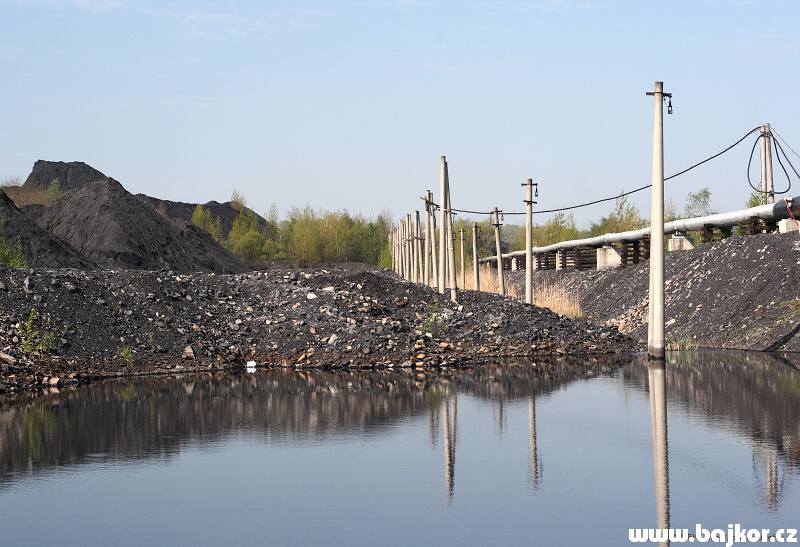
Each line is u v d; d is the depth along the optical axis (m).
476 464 12.25
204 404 18.78
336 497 10.62
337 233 110.94
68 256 57.78
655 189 26.17
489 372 24.36
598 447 13.17
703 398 17.81
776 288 31.02
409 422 15.89
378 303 31.94
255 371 25.98
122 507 10.38
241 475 11.92
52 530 9.48
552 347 29.58
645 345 31.36
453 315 31.92
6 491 11.23
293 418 16.62
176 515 9.99
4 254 45.91
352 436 14.64
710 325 31.78
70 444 14.33
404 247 74.31
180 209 153.00
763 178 36.97
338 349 27.83
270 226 122.69
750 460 12.05
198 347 27.48
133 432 15.38
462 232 54.09
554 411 16.73
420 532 9.09
